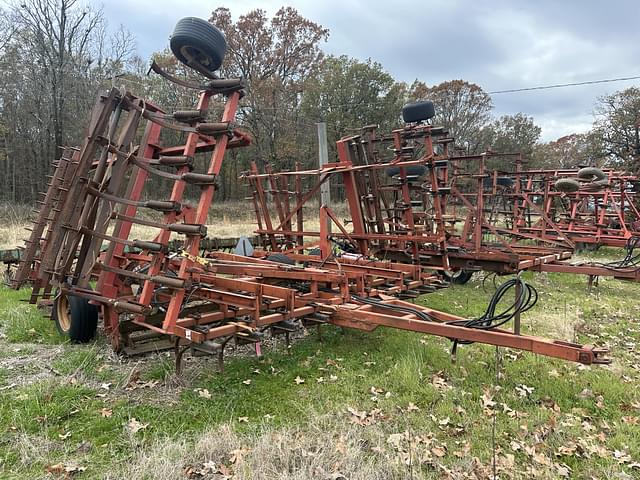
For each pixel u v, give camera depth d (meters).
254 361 5.04
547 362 5.16
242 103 34.66
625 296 9.15
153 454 3.20
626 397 4.42
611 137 35.84
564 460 3.39
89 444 3.40
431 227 10.20
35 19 27.20
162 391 4.27
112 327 4.82
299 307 5.27
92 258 4.78
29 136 29.80
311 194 8.66
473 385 4.55
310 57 38.34
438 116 49.69
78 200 4.61
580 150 59.28
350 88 36.19
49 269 4.73
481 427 3.78
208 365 4.88
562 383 4.62
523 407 4.15
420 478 3.05
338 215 22.98
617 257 14.65
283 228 9.38
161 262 4.34
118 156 4.79
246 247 9.09
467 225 10.28
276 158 35.09
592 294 9.22
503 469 3.21
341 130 35.62
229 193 39.84
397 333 6.11
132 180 4.97
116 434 3.56
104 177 4.94
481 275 11.05
